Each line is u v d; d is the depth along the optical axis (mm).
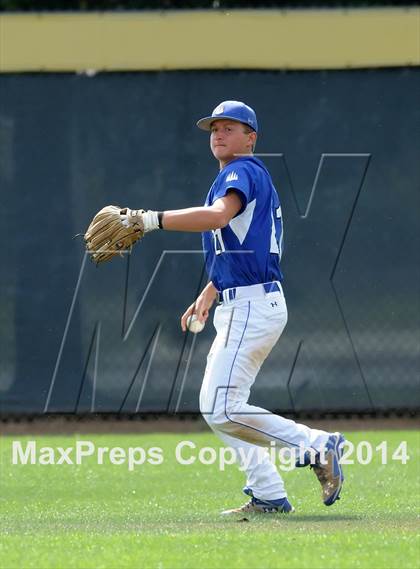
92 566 15312
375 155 33625
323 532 18141
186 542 17078
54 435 35281
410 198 33562
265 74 33719
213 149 21297
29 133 33969
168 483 26875
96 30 33938
